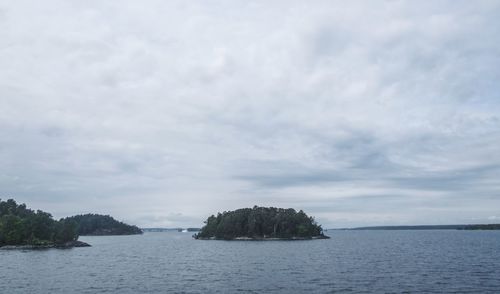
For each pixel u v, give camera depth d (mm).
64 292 62219
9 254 159625
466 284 65875
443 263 101750
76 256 147625
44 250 189000
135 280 75812
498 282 67562
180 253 162625
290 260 120750
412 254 136500
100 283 71938
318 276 79438
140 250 188125
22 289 65688
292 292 60688
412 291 60156
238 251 171875
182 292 61375
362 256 131625
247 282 71812
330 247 195500
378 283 68375
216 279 76375
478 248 164125
